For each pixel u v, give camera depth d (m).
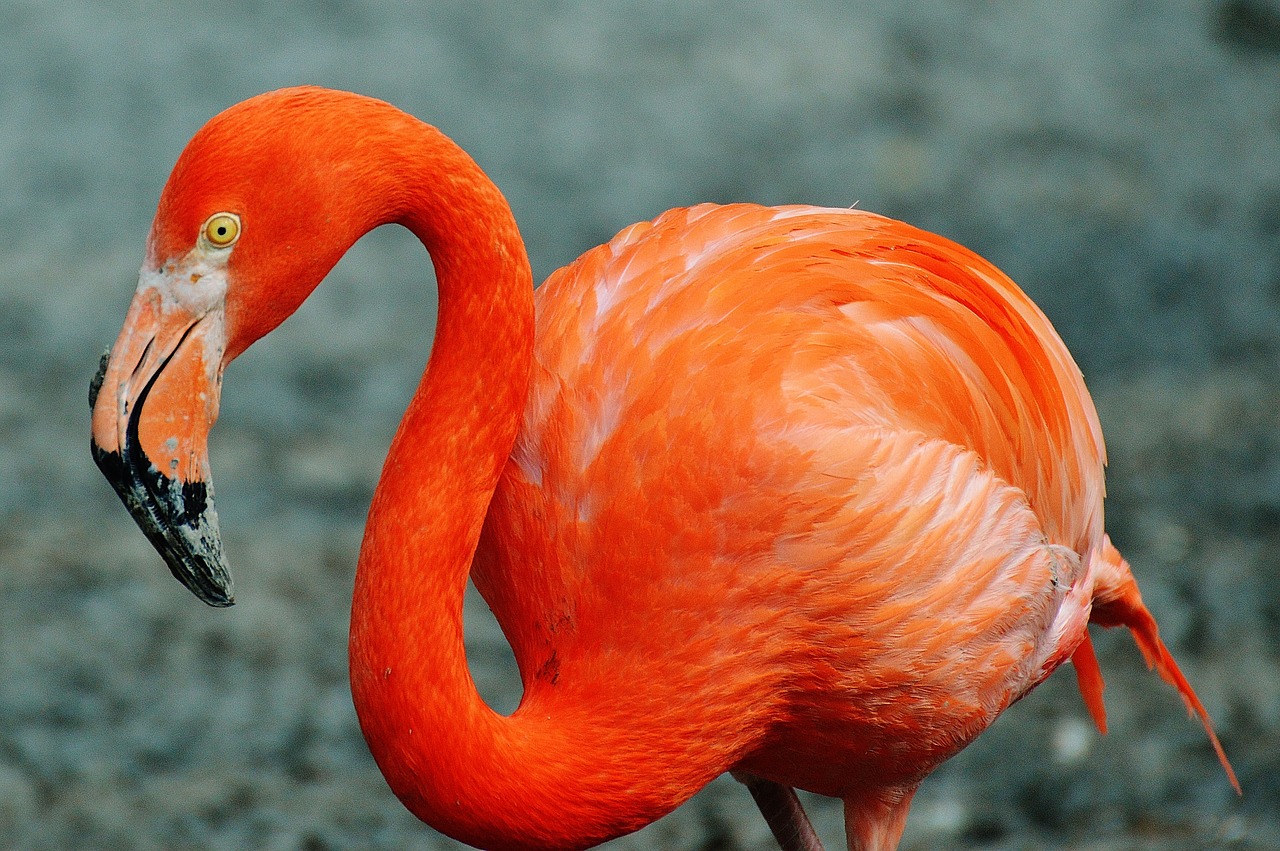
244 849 8.12
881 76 22.83
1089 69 23.33
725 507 4.98
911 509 5.16
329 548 11.69
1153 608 10.21
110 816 8.39
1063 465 6.24
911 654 5.29
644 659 5.05
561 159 19.55
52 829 8.23
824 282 5.40
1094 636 10.16
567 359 5.30
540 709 5.08
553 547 5.16
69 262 16.66
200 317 4.45
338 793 8.76
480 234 4.75
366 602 4.71
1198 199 18.64
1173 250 17.05
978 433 5.64
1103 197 18.75
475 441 4.83
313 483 12.73
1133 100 22.17
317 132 4.45
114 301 15.87
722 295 5.28
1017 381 5.99
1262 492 11.72
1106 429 13.01
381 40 22.86
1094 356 14.63
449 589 4.75
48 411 13.73
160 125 19.64
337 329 15.86
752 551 5.01
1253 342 14.72
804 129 20.88
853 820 6.04
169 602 10.85
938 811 8.45
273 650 10.28
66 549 11.48
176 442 4.45
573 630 5.14
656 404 5.05
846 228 5.88
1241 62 23.77
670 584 5.02
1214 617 10.07
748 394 5.02
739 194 18.73
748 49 23.52
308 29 23.03
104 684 9.77
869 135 20.70
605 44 23.48
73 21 22.77
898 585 5.18
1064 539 6.32
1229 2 25.64
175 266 4.42
